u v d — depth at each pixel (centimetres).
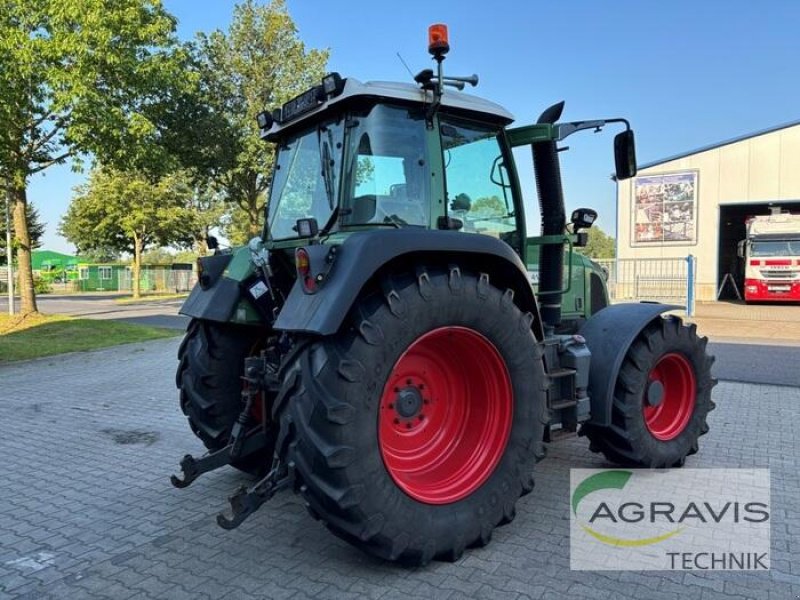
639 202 2380
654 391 446
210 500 416
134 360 1055
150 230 3020
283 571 314
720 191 2255
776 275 2073
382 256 294
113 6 1244
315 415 282
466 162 379
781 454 493
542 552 329
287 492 421
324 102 352
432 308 305
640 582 297
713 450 505
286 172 412
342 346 288
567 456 490
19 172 1340
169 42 1408
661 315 464
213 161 1908
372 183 339
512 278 355
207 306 397
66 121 1303
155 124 1598
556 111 429
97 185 2930
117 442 561
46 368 977
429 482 326
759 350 1080
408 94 342
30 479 462
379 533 289
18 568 323
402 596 286
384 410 325
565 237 422
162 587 301
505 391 338
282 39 2059
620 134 427
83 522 381
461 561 319
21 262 1524
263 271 394
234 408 417
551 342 402
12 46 1120
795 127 2136
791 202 2181
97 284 4416
